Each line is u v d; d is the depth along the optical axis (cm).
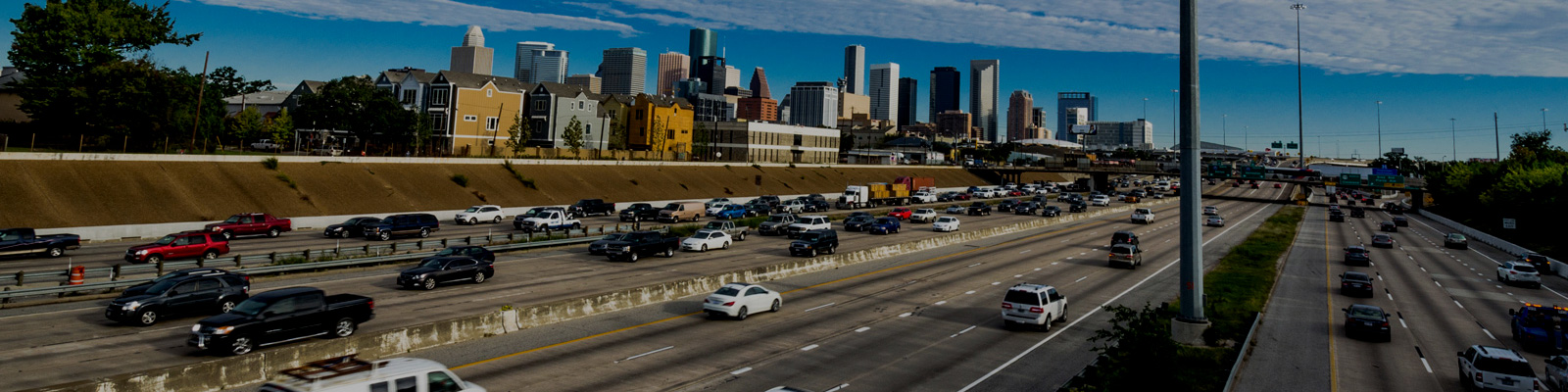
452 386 1510
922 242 5544
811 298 3491
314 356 2059
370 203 6450
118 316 2450
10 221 4438
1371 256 6100
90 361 2050
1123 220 8962
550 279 3722
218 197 5625
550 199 7962
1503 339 3027
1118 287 4050
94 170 5238
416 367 1464
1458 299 4066
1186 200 2742
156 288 2567
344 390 1334
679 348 2467
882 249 5053
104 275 3178
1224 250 6144
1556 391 2192
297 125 9381
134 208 5094
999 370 2330
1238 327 3030
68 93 6312
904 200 10294
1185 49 2717
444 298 3148
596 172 9131
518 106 10756
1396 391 2206
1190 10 2700
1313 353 2670
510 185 7906
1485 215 9562
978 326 2978
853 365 2342
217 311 2673
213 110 7956
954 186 15212
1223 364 2425
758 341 2600
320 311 2325
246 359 1911
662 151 11838
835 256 4556
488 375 2075
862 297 3553
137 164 5500
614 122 12431
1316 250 6444
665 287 3322
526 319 2664
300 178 6331
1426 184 12056
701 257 4762
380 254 4034
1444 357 2681
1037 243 6191
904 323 2986
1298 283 4475
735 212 7569
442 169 7588
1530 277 4588
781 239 5934
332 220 5906
